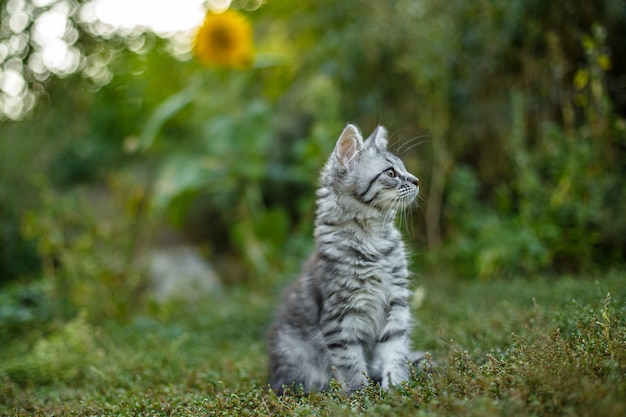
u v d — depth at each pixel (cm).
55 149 260
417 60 210
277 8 259
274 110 265
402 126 218
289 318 162
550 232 195
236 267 252
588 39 191
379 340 158
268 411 141
